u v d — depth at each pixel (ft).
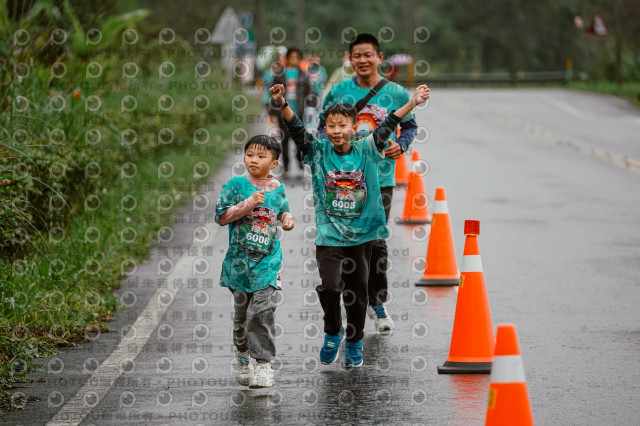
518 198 127.65
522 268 86.48
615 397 51.72
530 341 63.21
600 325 67.21
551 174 151.33
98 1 127.13
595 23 372.79
